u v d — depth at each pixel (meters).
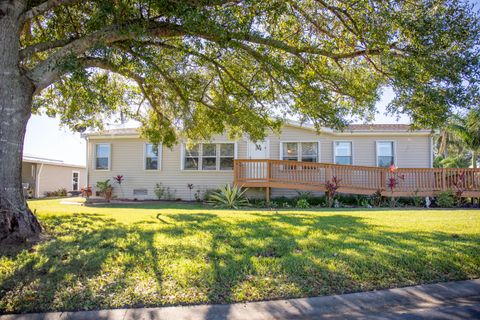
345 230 6.03
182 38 6.62
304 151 15.00
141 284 3.30
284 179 13.31
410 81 5.71
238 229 6.05
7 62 4.94
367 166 13.51
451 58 5.27
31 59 7.30
